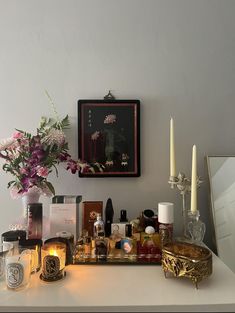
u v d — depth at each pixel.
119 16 1.15
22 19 1.14
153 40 1.15
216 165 1.13
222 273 0.80
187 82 1.16
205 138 1.16
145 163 1.15
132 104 1.13
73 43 1.14
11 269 0.69
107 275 0.78
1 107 1.14
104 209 1.11
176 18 1.15
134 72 1.15
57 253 0.76
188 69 1.15
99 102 1.13
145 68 1.15
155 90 1.15
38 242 0.82
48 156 1.02
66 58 1.15
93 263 0.85
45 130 1.09
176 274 0.72
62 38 1.14
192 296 0.67
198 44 1.15
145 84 1.15
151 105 1.15
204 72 1.16
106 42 1.15
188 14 1.15
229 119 1.15
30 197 1.00
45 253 0.76
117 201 1.15
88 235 0.95
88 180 1.15
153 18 1.15
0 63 1.14
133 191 1.16
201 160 1.16
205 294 0.68
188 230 1.02
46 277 0.74
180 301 0.64
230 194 1.11
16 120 1.15
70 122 1.15
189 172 1.15
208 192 1.12
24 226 0.94
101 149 1.14
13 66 1.14
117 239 0.93
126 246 0.89
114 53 1.15
